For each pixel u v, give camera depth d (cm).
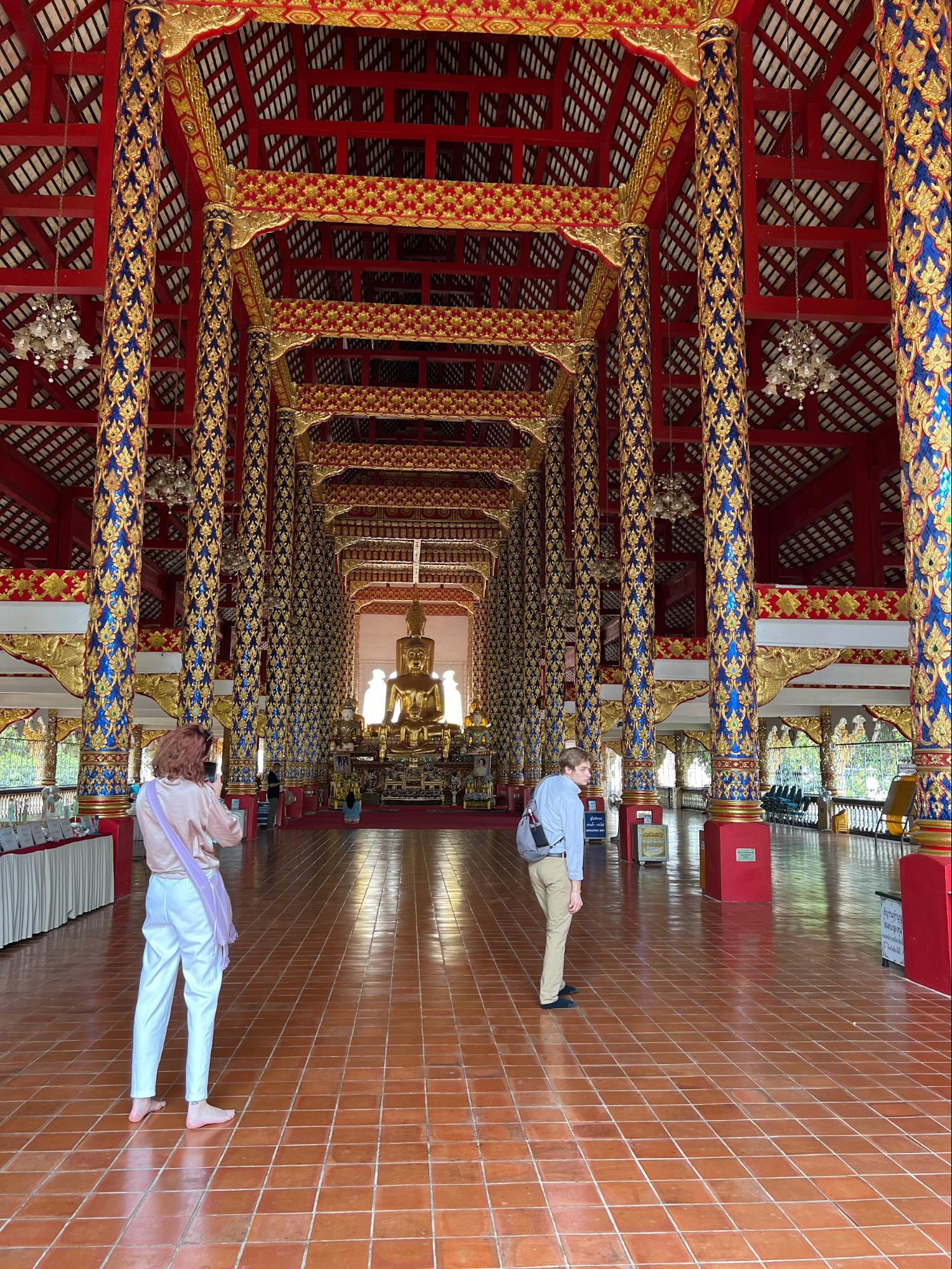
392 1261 288
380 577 3947
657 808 1410
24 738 2681
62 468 2214
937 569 629
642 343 1473
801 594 1410
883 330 1697
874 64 1221
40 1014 549
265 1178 340
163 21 1109
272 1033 511
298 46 1517
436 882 1147
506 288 2408
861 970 670
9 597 1188
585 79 1541
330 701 3238
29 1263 285
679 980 638
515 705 3120
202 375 1418
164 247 1686
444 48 1845
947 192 648
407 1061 466
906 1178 342
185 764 410
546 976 566
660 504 1560
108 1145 369
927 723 631
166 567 3105
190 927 394
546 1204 323
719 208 1080
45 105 1195
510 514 2967
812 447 2061
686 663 1784
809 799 2394
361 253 2389
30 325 1004
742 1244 298
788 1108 407
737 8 1081
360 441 3391
